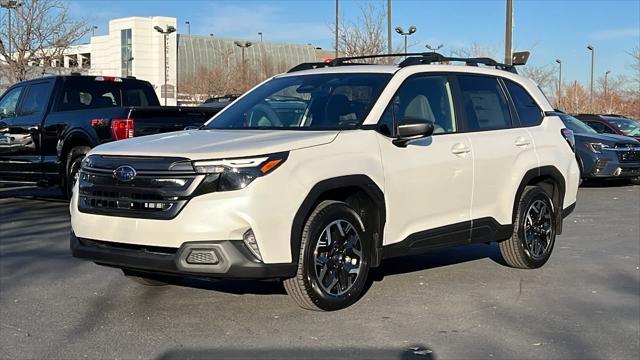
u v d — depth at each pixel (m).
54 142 10.40
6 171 11.07
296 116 5.84
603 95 43.19
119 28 76.56
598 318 5.36
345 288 5.30
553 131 7.27
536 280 6.54
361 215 5.46
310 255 4.98
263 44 71.56
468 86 6.55
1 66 21.08
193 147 4.88
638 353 4.60
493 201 6.45
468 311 5.48
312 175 4.92
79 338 4.78
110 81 11.48
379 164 5.39
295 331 4.92
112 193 4.94
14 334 4.86
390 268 6.96
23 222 9.71
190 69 73.38
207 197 4.64
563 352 4.60
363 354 4.50
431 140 5.89
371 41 29.92
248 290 5.96
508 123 6.83
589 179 15.50
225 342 4.70
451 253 7.76
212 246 4.61
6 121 11.09
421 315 5.36
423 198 5.76
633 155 14.66
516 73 7.39
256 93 6.45
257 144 4.87
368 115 5.56
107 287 6.12
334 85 6.01
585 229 9.62
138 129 9.74
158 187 4.72
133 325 5.06
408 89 5.95
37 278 6.46
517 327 5.11
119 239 4.86
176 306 5.52
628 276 6.75
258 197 4.65
